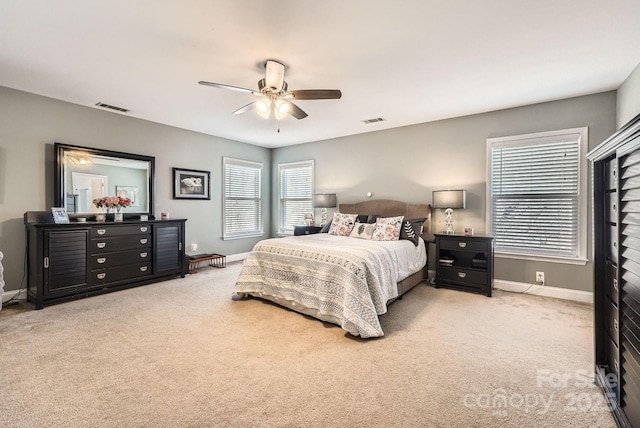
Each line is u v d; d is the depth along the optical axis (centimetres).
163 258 439
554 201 368
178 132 504
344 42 237
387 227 404
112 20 210
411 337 255
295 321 289
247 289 347
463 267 393
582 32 222
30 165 353
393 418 158
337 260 285
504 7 194
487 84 318
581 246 351
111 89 338
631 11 197
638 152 132
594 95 341
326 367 208
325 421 156
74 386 184
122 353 225
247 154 623
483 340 249
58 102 372
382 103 378
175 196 500
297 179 632
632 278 141
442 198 409
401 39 232
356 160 540
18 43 240
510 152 396
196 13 201
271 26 216
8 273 341
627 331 146
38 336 253
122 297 361
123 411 162
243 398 174
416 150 472
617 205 154
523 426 152
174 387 184
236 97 362
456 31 221
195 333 261
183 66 280
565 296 360
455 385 187
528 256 380
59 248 335
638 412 134
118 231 388
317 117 439
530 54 255
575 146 354
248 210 629
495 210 407
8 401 169
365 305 262
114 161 423
